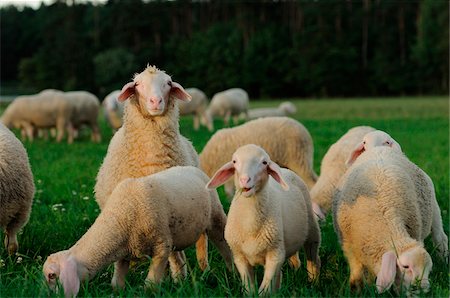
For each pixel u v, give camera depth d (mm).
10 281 6184
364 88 75875
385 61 73875
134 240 5918
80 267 5621
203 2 89938
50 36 81750
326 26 74688
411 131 24891
